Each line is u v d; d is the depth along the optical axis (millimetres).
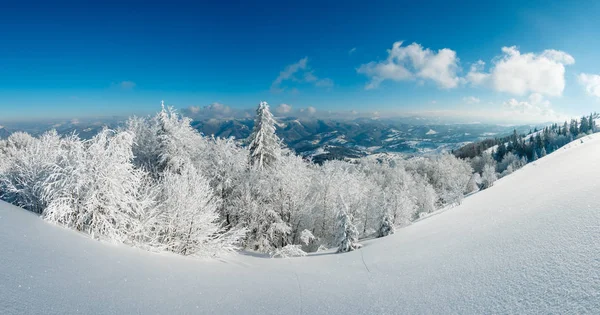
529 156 90938
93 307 3611
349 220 16578
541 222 6258
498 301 3609
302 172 24438
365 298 5160
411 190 43281
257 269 10461
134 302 4164
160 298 4605
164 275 6254
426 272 6102
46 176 9266
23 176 9641
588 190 7215
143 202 10695
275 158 23891
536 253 4605
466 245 7348
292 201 22469
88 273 4840
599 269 3273
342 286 6598
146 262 7266
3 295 3139
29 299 3262
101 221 8969
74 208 8781
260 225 21000
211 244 12523
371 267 8945
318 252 18562
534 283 3672
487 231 8070
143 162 22953
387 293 5230
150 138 24719
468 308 3709
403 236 15789
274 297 5598
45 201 9031
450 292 4430
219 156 22859
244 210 20969
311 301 5301
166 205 12375
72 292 3857
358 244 16281
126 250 8062
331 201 25016
